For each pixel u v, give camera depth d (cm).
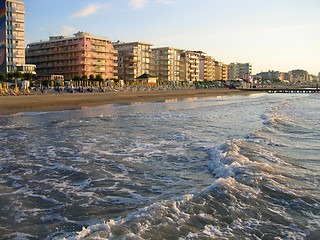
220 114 2480
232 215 481
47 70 10094
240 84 13500
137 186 690
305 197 563
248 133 1389
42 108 2950
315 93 8800
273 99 5312
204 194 559
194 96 6284
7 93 4456
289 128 1570
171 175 779
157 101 4409
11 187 681
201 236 414
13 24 8444
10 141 1259
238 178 659
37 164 884
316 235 422
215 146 1088
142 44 11456
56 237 449
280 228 443
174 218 464
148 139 1318
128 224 443
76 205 576
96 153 1040
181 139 1314
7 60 8312
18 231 470
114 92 6412
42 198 613
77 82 7662
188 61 14375
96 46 9550
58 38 10775
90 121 1975
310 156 941
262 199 548
